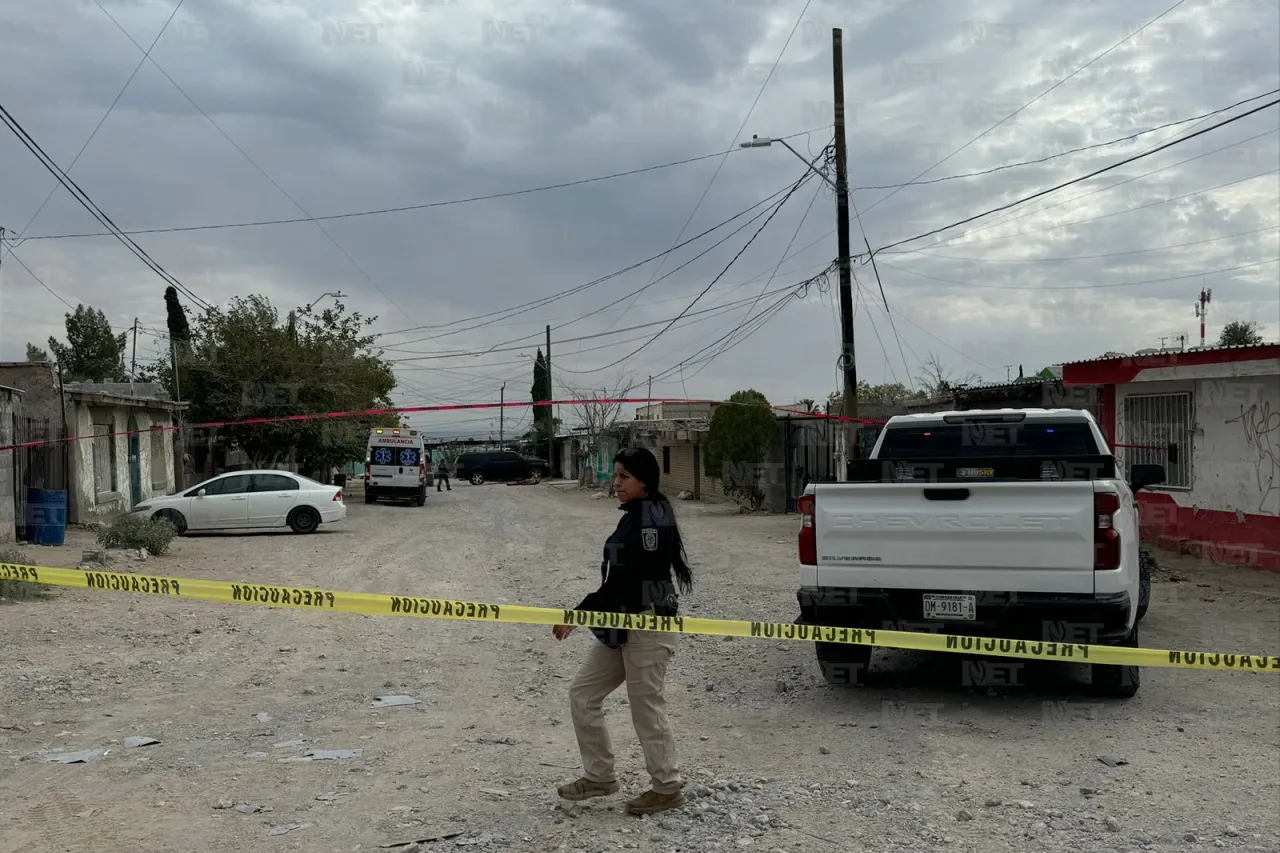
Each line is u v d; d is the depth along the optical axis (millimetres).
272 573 14859
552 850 4293
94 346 59094
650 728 4723
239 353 32844
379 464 36312
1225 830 4633
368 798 5012
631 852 4266
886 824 4629
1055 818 4746
